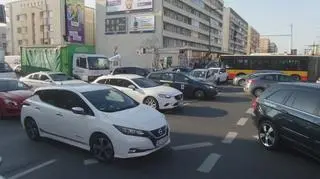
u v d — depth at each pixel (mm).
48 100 8938
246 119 12461
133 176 6637
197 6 94250
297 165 7191
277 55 33250
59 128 8414
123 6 72938
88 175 6730
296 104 7590
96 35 76562
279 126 7906
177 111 14297
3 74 22859
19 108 12336
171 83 18641
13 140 9438
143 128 7125
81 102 8047
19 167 7258
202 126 11156
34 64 30016
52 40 78188
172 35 76812
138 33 71812
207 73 28125
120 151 7105
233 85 29141
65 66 27328
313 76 32125
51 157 7867
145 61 68562
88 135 7664
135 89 14211
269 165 7191
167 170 6930
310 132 6938
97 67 26734
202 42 100750
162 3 70562
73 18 68875
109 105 7977
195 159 7602
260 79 19984
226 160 7527
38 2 80688
